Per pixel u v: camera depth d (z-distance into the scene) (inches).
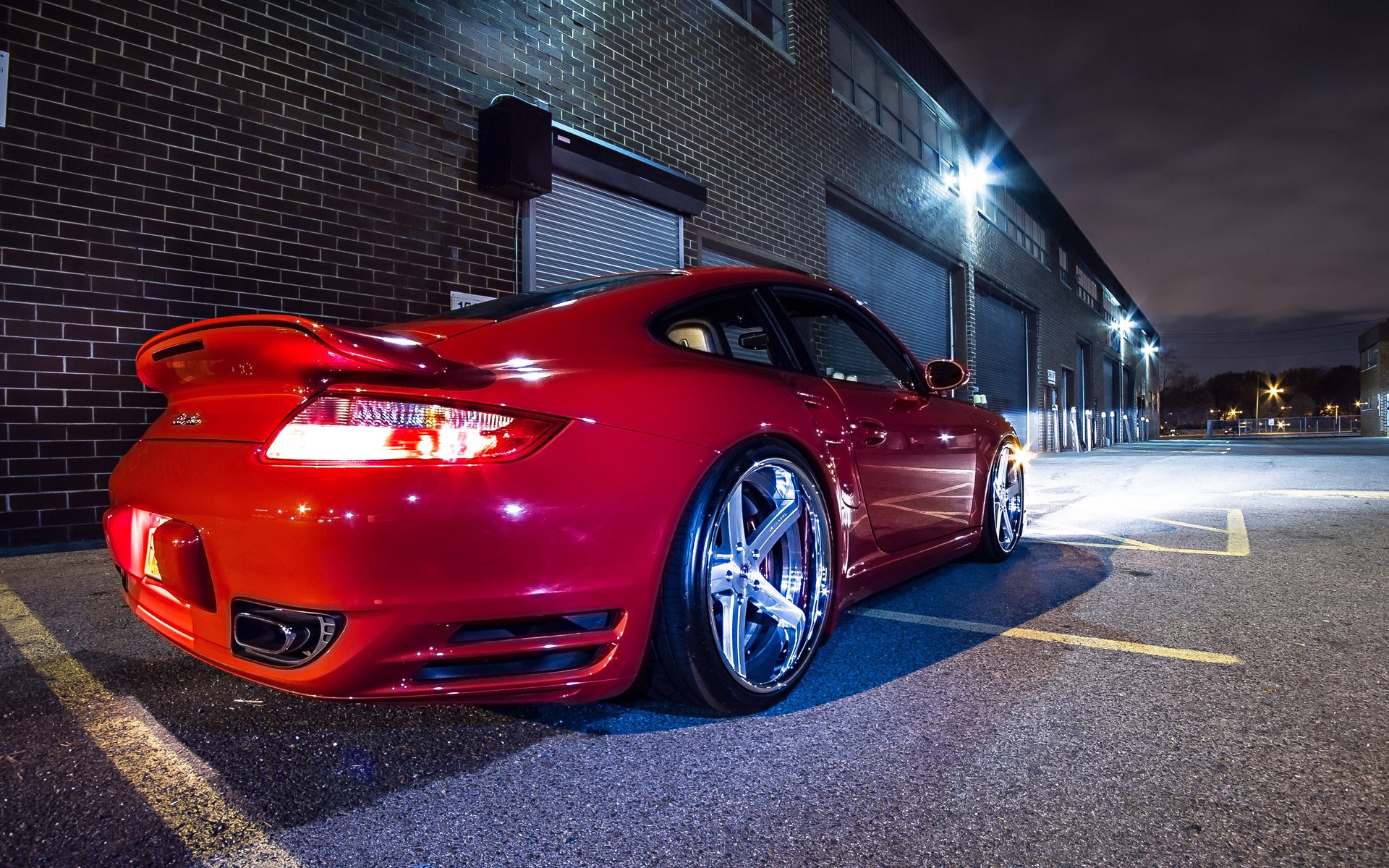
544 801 51.3
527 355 59.0
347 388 50.1
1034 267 719.1
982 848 44.7
